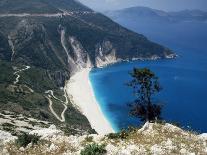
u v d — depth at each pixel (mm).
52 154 24000
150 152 22859
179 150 23344
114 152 22750
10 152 25016
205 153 23344
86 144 24812
